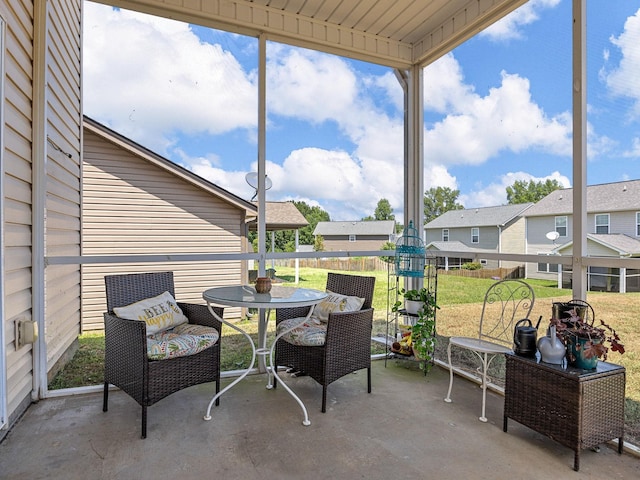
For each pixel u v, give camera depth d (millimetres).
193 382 2373
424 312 3266
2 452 1960
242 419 2363
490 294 3000
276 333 2891
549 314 2557
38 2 2512
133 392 2166
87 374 2930
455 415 2457
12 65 2209
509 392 2236
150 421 2318
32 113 2492
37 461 1886
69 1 2914
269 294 2498
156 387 2172
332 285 3275
